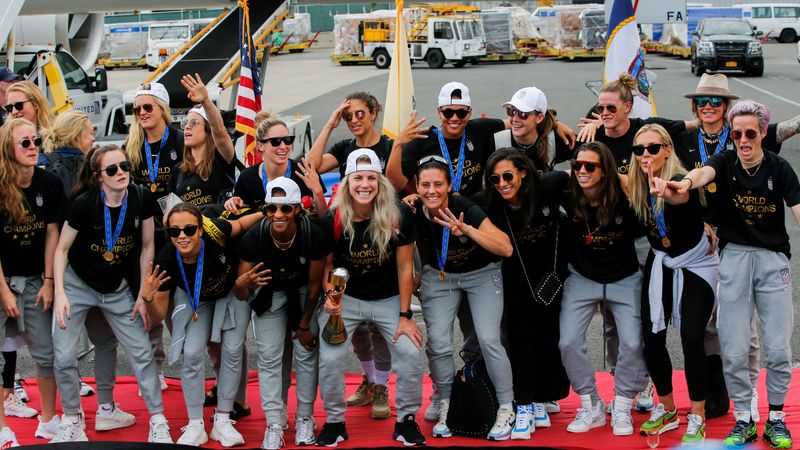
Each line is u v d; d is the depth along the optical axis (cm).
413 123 543
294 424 560
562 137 559
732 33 2998
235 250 522
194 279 512
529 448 505
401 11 634
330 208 508
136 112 597
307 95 2747
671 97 2375
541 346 530
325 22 6334
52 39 1552
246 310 526
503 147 527
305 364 521
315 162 573
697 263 492
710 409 536
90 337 552
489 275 519
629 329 508
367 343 568
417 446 512
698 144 559
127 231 514
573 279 522
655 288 494
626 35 700
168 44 4028
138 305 520
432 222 511
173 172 594
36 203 518
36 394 632
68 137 582
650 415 546
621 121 546
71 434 526
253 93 791
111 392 556
